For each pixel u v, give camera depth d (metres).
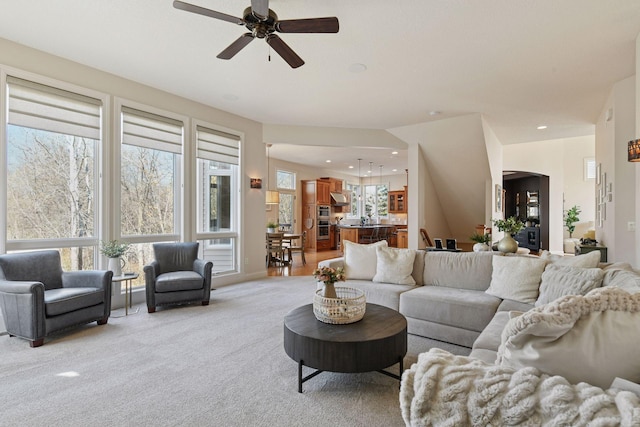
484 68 3.76
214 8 2.74
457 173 6.83
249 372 2.44
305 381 2.31
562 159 10.34
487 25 2.90
